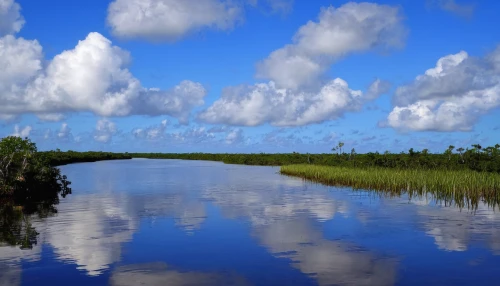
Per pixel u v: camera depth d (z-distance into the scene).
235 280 10.90
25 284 10.62
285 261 12.51
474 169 36.41
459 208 22.50
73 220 19.56
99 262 12.53
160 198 28.16
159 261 12.62
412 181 30.31
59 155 88.50
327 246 14.24
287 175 51.19
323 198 27.28
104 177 49.78
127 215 20.91
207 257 13.04
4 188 27.27
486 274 11.24
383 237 15.53
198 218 19.91
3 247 14.31
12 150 27.86
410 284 10.54
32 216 20.78
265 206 23.78
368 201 25.55
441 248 13.92
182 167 78.19
